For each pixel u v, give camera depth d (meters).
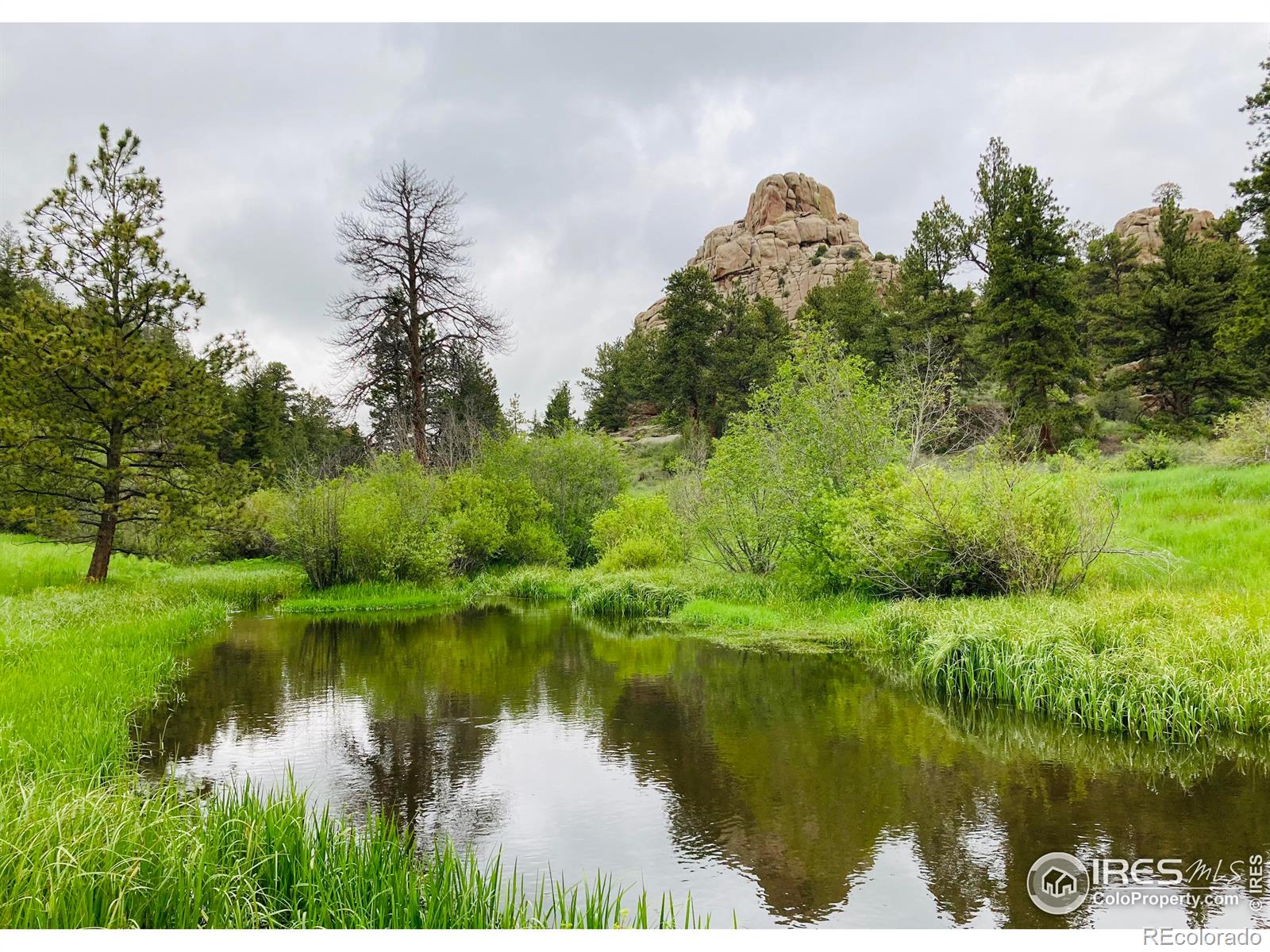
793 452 17.44
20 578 19.00
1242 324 27.97
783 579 17.27
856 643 12.91
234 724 8.70
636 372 63.91
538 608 19.98
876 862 5.18
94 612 14.16
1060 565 12.85
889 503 14.33
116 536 22.44
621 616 17.94
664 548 23.92
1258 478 19.89
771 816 5.98
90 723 7.29
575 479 31.62
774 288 93.44
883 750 7.56
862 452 16.80
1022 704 8.98
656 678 11.05
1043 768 6.98
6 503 18.02
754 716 8.93
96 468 18.88
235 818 4.79
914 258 46.59
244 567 30.23
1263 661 8.19
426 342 35.03
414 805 6.27
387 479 24.36
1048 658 9.05
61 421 18.09
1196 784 6.51
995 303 37.06
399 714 9.18
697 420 52.22
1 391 17.30
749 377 51.19
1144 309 40.44
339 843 4.67
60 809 4.47
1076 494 13.05
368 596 20.77
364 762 7.37
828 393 17.34
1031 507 13.02
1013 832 5.61
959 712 8.95
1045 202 35.47
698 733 8.26
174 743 7.99
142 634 12.63
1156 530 16.25
